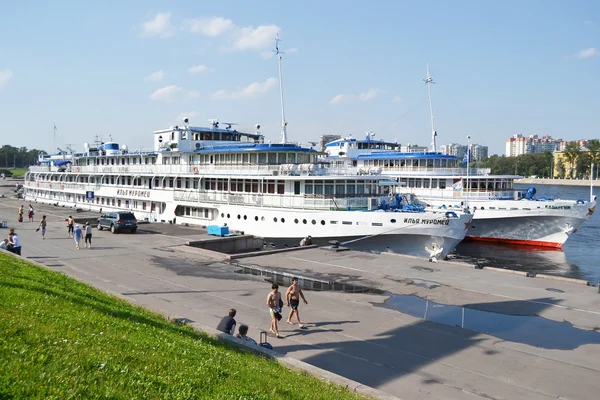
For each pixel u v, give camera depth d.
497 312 18.70
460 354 14.50
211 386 8.66
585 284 23.05
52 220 50.09
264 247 38.22
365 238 34.31
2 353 7.68
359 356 14.20
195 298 20.02
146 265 26.81
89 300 15.11
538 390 12.22
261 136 54.78
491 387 12.34
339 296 20.78
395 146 66.56
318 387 10.31
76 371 7.62
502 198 51.28
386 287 22.39
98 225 42.81
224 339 13.47
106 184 58.78
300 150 40.38
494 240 52.41
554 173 198.00
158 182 50.34
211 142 48.81
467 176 51.06
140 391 7.54
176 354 10.27
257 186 40.06
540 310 18.94
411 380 12.66
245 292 21.22
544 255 47.28
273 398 8.78
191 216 45.88
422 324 17.17
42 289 14.96
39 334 9.21
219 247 35.59
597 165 169.62
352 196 37.94
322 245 35.41
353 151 62.12
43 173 77.31
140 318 14.02
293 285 17.11
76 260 27.92
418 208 36.59
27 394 6.41
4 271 17.39
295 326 16.78
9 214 57.16
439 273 25.38
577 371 13.38
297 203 36.50
